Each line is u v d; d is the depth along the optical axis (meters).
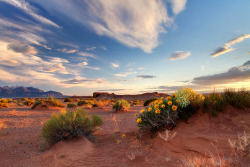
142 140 4.89
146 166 3.13
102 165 3.36
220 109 4.53
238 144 3.04
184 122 4.74
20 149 4.64
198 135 3.85
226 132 3.69
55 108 16.97
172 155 3.52
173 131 4.52
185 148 3.57
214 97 4.99
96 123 5.85
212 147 3.27
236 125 3.86
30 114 12.45
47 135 4.86
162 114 5.04
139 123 5.30
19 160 3.80
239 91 5.07
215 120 4.29
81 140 4.93
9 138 5.82
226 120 4.17
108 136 6.01
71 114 5.53
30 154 4.21
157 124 5.00
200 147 3.41
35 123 8.94
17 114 12.09
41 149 4.53
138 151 4.05
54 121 5.03
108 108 18.86
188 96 5.15
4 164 3.58
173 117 4.98
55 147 4.58
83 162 3.57
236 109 4.50
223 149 3.07
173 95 5.55
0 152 4.39
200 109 4.87
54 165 3.42
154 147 4.15
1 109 15.45
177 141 3.91
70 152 4.07
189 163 2.71
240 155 2.71
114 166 3.27
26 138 5.88
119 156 3.81
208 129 4.04
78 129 5.14
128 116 12.16
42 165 3.47
